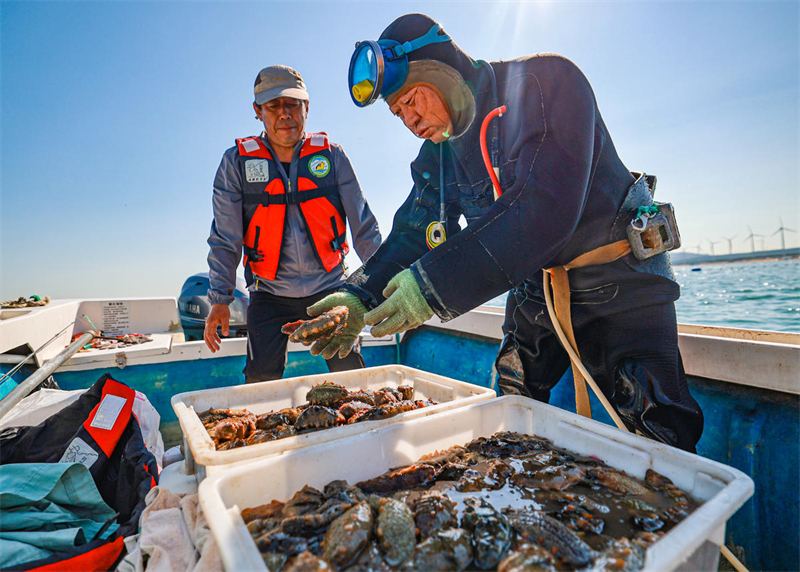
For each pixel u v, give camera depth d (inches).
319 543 31.9
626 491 38.3
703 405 59.9
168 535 40.7
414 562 29.4
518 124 46.1
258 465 38.6
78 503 57.2
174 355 110.1
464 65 49.9
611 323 52.4
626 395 50.4
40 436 65.0
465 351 107.1
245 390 66.3
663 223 47.2
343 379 73.5
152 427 74.2
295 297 91.6
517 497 38.7
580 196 41.3
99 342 122.4
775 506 49.1
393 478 42.1
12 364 91.1
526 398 55.8
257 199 87.6
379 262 61.9
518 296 62.2
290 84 85.5
